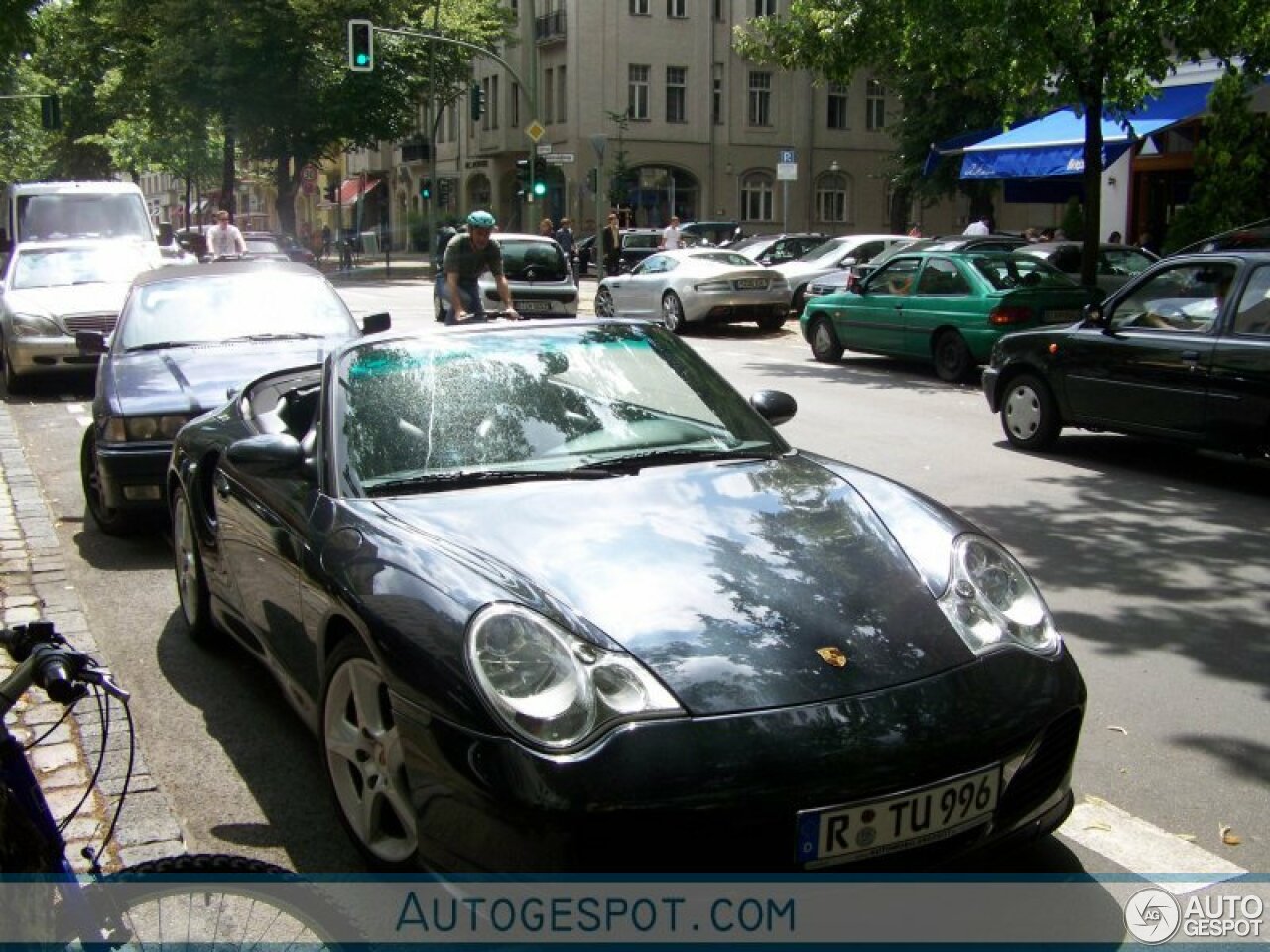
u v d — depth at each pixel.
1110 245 18.45
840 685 3.05
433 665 3.04
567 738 2.86
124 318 8.74
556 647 2.99
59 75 55.84
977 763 3.04
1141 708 4.88
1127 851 3.73
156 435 7.24
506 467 4.08
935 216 53.84
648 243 35.84
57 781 4.16
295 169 47.12
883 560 3.55
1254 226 13.66
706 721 2.91
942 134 36.62
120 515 7.40
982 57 14.78
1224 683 5.14
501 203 55.69
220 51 43.22
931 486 8.98
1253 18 14.25
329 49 44.62
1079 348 9.74
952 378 14.71
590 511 3.73
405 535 3.58
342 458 4.08
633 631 3.10
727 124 50.22
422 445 4.14
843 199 52.91
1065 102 15.48
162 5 44.50
